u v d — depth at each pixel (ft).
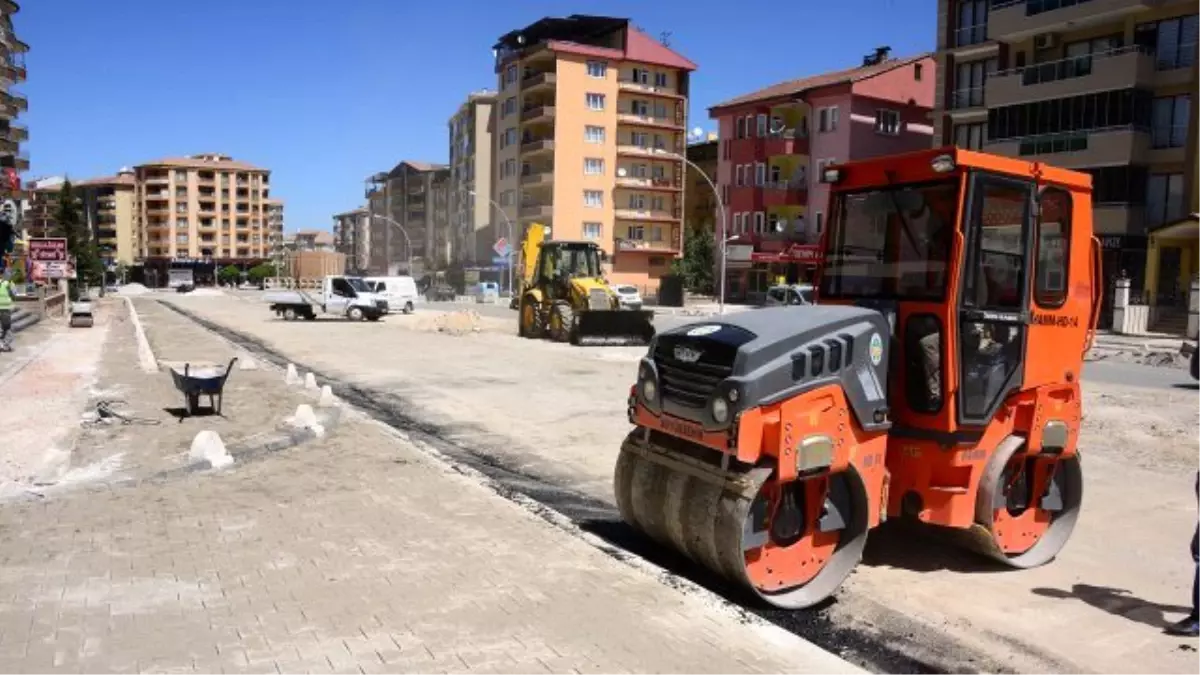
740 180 199.41
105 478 26.27
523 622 16.03
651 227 240.12
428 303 200.54
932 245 20.08
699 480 18.83
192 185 443.73
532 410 45.11
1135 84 119.85
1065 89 127.65
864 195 21.84
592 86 228.63
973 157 19.45
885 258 21.15
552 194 227.61
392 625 15.81
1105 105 123.24
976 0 147.43
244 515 22.99
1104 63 123.03
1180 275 115.96
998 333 20.33
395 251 378.32
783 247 188.85
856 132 180.14
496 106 258.57
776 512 18.45
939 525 20.26
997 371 20.38
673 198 241.96
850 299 21.86
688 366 19.11
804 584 19.03
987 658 16.55
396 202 376.48
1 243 126.21
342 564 19.15
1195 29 117.29
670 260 241.14
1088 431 40.22
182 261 437.17
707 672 14.12
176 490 25.66
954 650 16.89
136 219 461.37
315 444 32.73
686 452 19.54
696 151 248.73
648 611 16.67
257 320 124.06
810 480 18.72
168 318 126.82
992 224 20.06
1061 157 127.75
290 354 73.20
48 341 78.18
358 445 32.60
